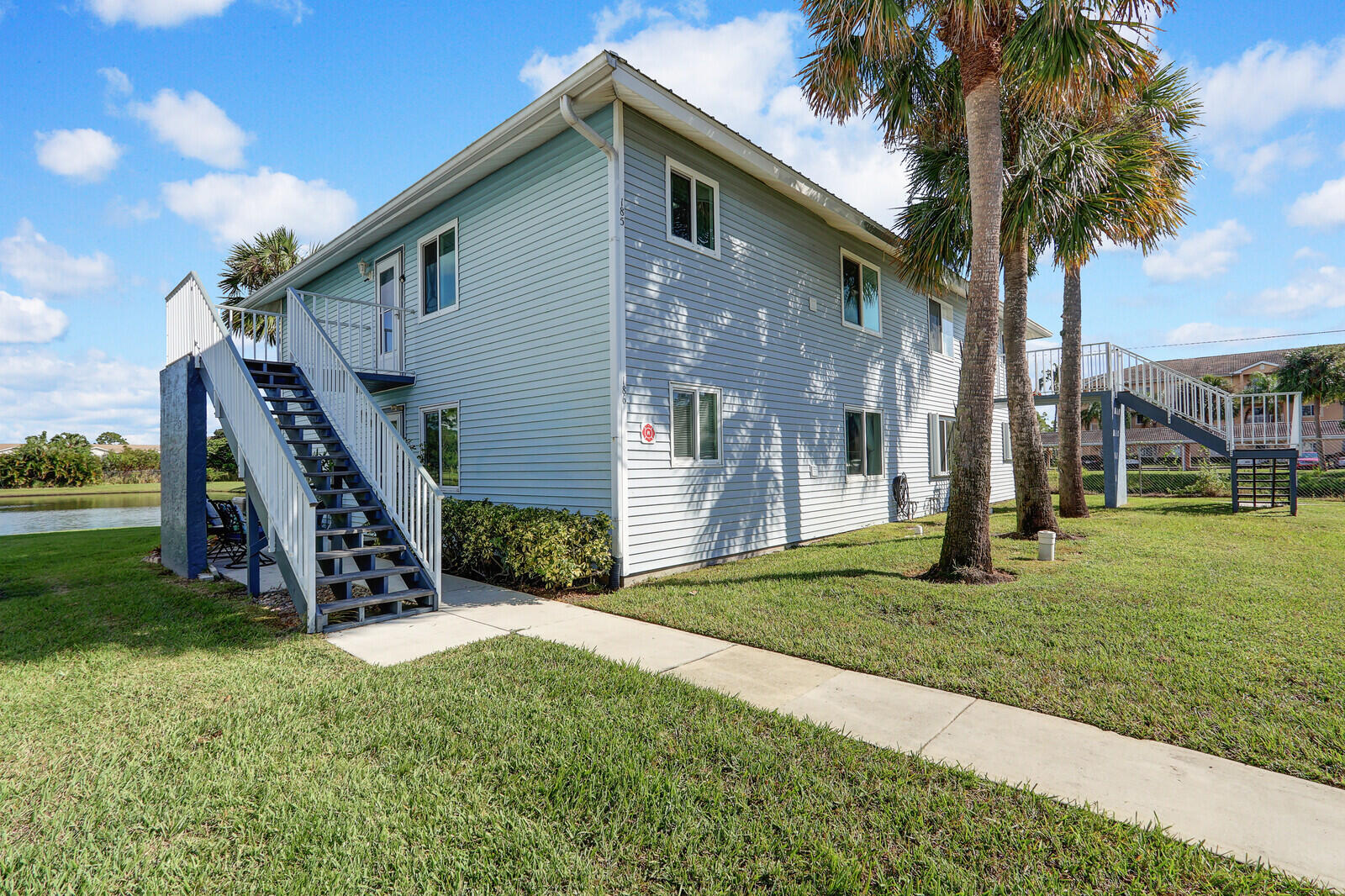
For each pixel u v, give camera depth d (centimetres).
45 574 890
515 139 836
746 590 705
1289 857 232
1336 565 772
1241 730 337
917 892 218
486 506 862
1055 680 418
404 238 1142
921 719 366
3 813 276
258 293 1497
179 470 890
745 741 333
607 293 769
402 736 346
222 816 271
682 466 845
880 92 920
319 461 784
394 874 232
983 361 727
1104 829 250
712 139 838
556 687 419
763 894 218
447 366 1044
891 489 1365
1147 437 3172
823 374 1152
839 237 1212
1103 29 679
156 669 465
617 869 234
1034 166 945
